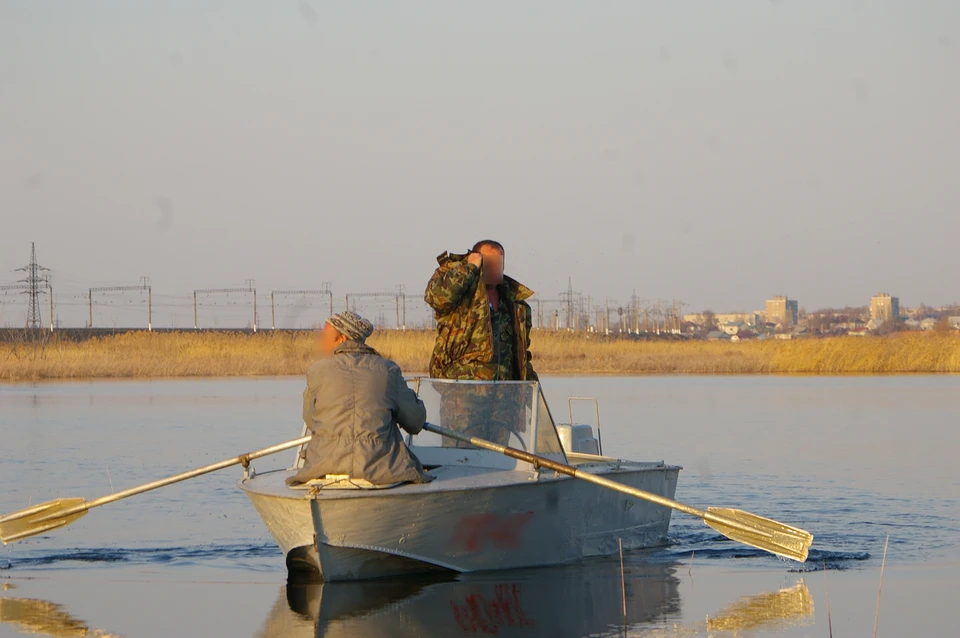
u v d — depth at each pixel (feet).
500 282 44.42
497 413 42.68
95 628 33.94
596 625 33.78
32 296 396.78
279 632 33.09
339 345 39.70
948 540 47.80
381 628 33.40
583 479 42.01
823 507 55.93
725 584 39.81
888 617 34.83
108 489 62.80
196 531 50.47
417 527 37.96
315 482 37.93
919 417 109.70
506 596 37.47
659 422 103.91
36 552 45.83
